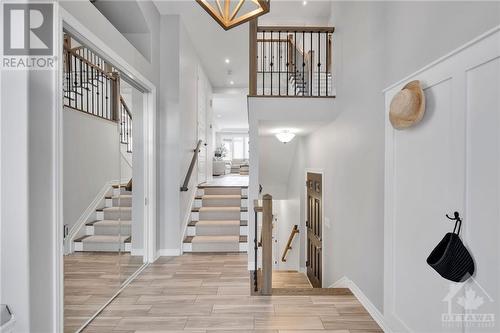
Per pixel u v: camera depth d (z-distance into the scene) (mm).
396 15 2203
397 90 2184
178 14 4172
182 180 4414
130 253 3434
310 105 3680
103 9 3408
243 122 13391
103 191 2795
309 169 5098
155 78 3984
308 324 2412
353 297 2898
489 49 1396
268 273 2961
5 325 1534
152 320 2486
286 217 7191
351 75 3117
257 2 1550
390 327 2266
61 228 1990
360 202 2850
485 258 1439
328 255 4016
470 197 1528
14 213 1725
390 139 2289
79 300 2406
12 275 1724
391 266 2270
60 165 1979
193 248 4352
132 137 3564
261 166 6598
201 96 6148
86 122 2527
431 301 1833
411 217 2043
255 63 3680
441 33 1719
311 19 5094
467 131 1541
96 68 2701
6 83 1726
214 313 2592
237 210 4922
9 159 1722
